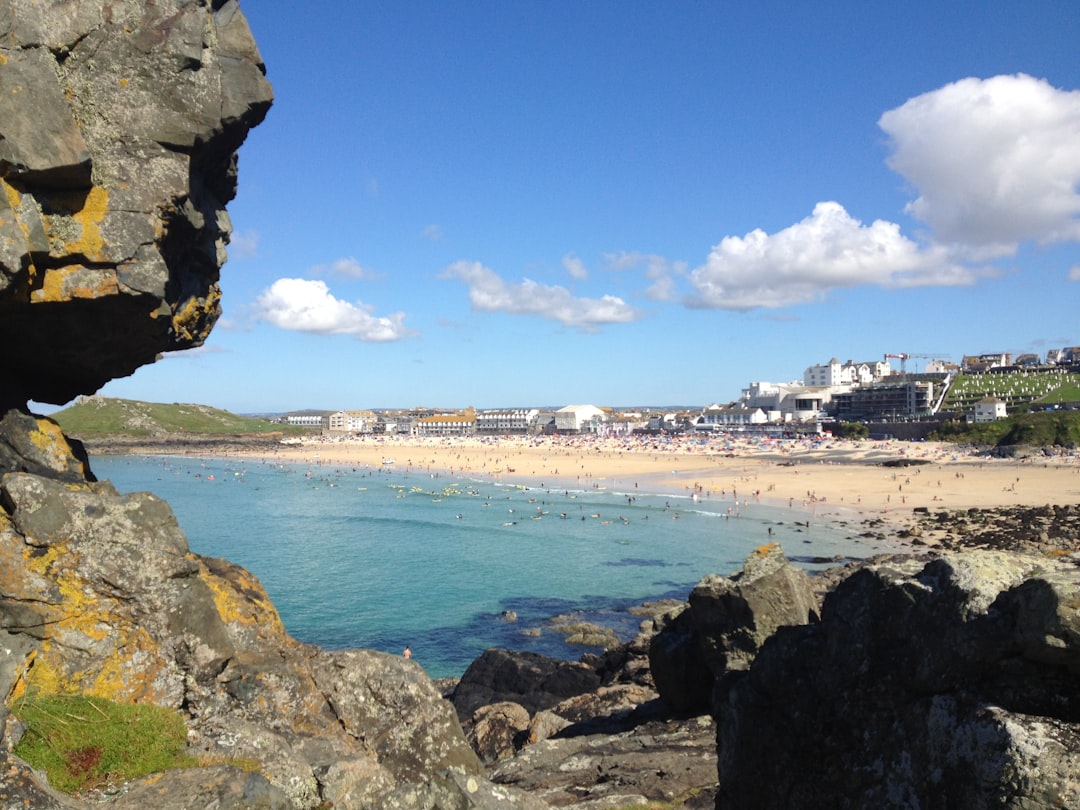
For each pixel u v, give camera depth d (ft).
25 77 33.45
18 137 33.01
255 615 41.16
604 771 51.39
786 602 60.34
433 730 38.27
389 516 341.41
